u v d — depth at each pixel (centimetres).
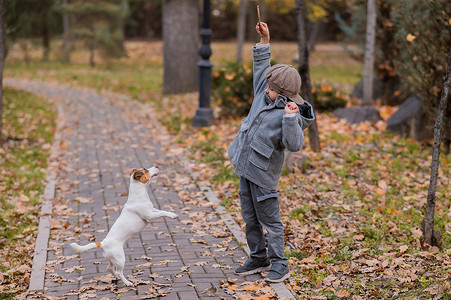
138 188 421
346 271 446
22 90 1739
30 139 1016
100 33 2541
